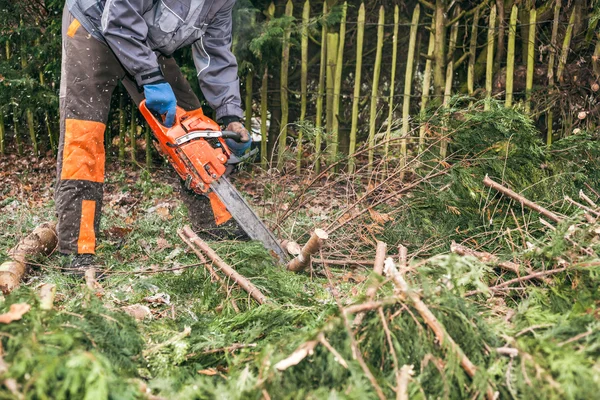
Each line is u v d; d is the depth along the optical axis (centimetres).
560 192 356
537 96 544
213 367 209
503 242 331
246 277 300
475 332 184
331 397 153
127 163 679
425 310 180
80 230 332
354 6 625
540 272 252
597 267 222
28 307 174
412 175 406
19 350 155
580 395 154
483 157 371
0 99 635
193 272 302
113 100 652
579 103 528
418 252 341
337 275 338
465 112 393
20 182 620
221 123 361
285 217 394
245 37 590
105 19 305
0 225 431
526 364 169
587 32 524
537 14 554
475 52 579
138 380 174
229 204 329
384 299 188
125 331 197
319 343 175
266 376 168
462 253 283
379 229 369
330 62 600
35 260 338
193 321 251
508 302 262
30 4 658
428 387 174
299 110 641
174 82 383
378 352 184
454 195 361
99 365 148
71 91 323
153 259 361
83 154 327
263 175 477
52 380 146
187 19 331
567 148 385
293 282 294
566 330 184
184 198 370
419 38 609
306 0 591
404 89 603
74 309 202
